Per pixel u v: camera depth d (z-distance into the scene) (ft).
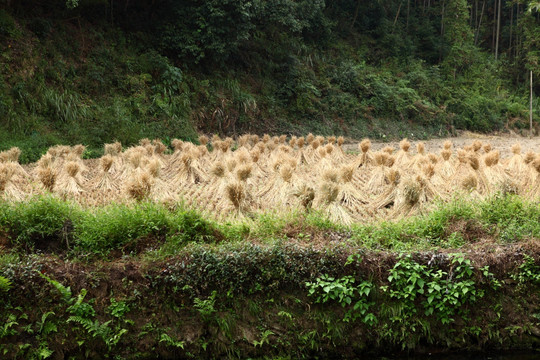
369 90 95.40
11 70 57.47
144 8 75.66
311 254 19.80
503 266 20.10
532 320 19.77
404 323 19.36
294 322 19.21
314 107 85.87
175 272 19.21
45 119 56.95
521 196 27.58
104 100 63.57
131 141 59.36
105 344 18.48
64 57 63.46
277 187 30.94
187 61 73.46
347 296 19.34
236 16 71.05
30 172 41.29
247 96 76.38
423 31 122.01
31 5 64.28
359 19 114.01
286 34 87.86
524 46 131.23
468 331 19.51
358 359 19.15
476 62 125.18
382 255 20.03
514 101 123.24
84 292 18.43
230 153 45.42
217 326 18.95
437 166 37.52
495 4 147.84
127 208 22.31
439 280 19.57
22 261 19.21
